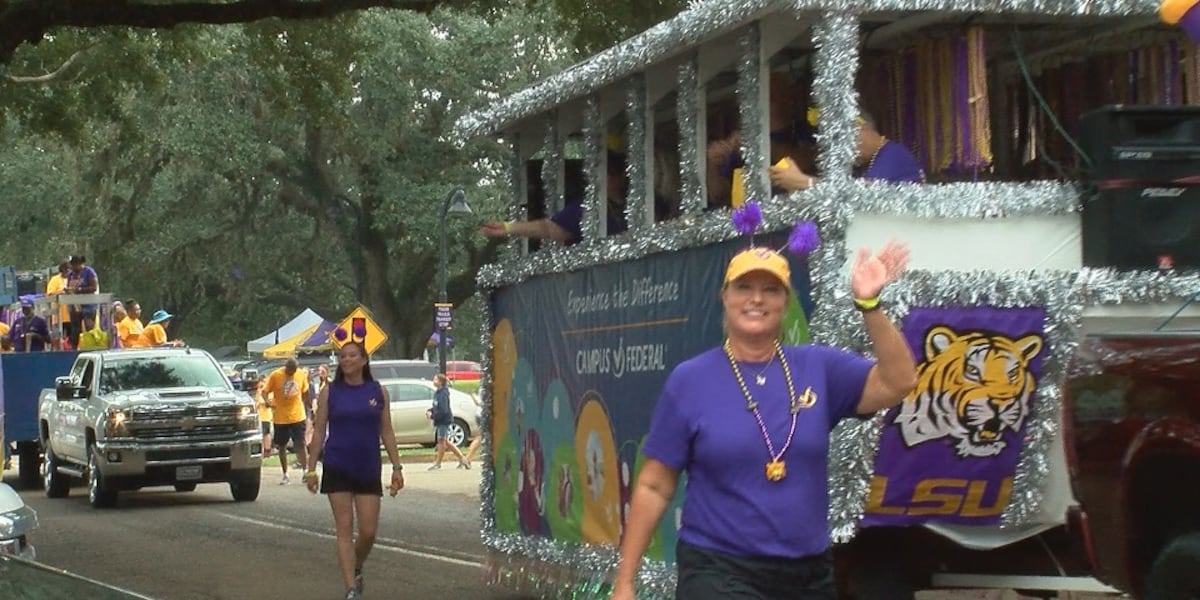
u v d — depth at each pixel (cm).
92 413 2122
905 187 650
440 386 2712
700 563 502
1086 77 797
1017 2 679
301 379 2639
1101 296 640
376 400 1088
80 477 2222
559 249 995
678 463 510
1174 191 644
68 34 2058
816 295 646
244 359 5200
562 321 988
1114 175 644
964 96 715
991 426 656
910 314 630
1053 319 641
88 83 2152
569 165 1032
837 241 640
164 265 4578
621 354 880
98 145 3931
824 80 668
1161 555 569
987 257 658
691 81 796
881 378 505
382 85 4038
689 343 787
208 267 4572
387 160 4262
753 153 721
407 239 4356
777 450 499
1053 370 652
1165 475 573
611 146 953
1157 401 559
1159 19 706
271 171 4259
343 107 2358
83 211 4388
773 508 496
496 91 4194
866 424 641
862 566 727
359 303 4059
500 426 1130
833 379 514
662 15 1548
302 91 1875
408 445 3344
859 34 716
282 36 1844
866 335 629
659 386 824
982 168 741
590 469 931
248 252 4609
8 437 2503
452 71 4109
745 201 725
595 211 941
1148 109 649
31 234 5147
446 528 1722
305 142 4222
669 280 815
